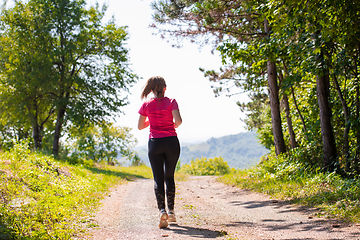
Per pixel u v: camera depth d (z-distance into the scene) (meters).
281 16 5.55
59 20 19.66
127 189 8.76
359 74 7.61
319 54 6.98
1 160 6.11
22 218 3.05
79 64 21.30
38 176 5.66
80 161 18.64
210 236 3.01
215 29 9.70
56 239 2.81
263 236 3.02
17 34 19.59
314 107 10.22
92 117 20.64
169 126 3.64
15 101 19.34
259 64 10.23
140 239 2.90
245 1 8.55
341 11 5.50
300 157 9.07
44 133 23.69
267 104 15.77
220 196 7.69
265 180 8.98
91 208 4.77
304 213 4.38
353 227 3.21
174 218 3.57
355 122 7.31
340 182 5.98
